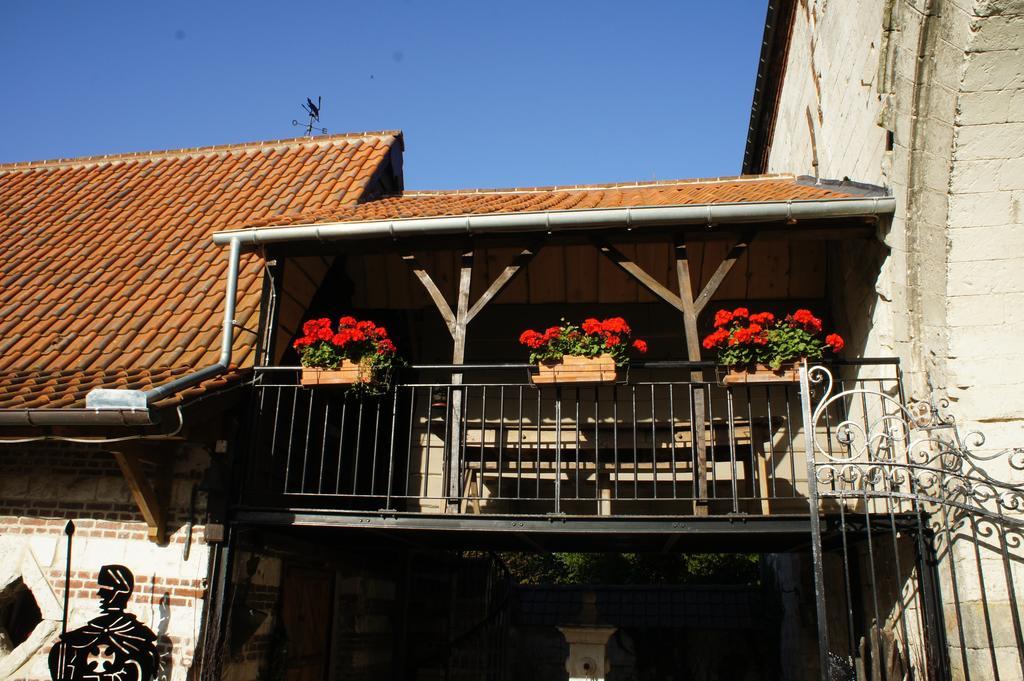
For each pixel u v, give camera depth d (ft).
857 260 23.00
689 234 21.48
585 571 63.57
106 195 33.60
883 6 19.56
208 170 34.71
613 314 28.71
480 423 25.88
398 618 30.45
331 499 25.82
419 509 27.32
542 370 19.84
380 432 28.84
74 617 19.85
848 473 21.40
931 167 18.97
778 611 40.75
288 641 22.86
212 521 19.81
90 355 22.09
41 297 25.82
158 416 17.79
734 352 19.42
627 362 19.85
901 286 19.62
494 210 22.04
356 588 27.43
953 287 19.21
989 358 18.93
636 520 18.93
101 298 25.36
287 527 20.97
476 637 36.65
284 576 22.94
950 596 17.61
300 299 24.80
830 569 26.86
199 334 22.67
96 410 17.78
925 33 18.24
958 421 18.80
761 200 20.57
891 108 19.45
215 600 19.51
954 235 19.16
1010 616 17.04
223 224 28.68
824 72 27.61
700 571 57.93
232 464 20.35
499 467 19.61
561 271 28.02
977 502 15.62
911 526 18.47
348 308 28.50
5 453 21.34
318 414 25.58
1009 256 18.98
